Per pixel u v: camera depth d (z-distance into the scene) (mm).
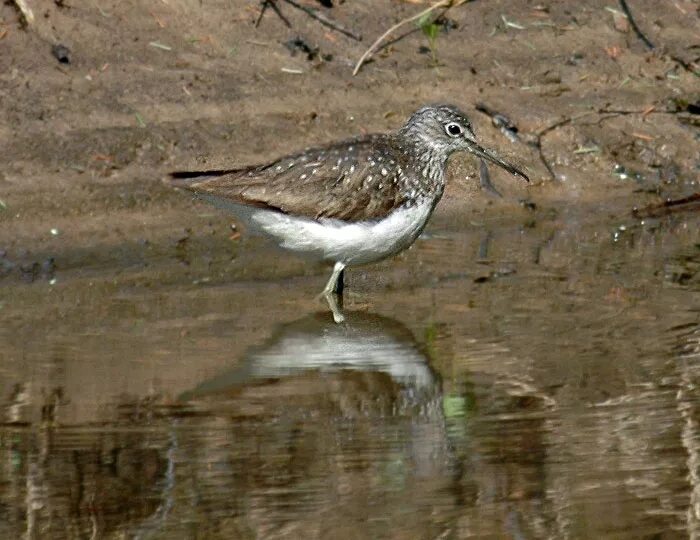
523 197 15898
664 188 16250
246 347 11742
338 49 16656
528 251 14586
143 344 11719
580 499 9359
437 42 17062
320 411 10508
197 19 16469
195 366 11258
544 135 16484
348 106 15984
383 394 10867
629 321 12430
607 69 17375
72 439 9891
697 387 10977
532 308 12820
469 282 13617
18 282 13297
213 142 15195
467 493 9344
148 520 8891
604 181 16250
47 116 15000
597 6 18047
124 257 13867
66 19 15875
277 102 15828
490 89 16734
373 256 13133
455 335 12117
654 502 9359
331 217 12711
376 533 8797
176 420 10242
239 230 14586
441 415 10445
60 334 11906
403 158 13094
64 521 8930
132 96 15445
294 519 8938
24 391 10617
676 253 14539
